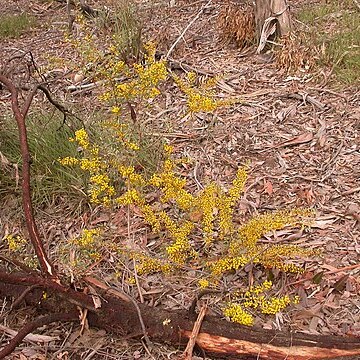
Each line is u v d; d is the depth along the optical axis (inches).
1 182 91.4
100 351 65.4
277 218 66.8
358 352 58.6
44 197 89.2
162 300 70.1
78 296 64.6
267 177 92.2
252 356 61.0
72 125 96.0
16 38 157.9
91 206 87.3
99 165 69.2
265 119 107.9
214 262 68.7
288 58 122.6
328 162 94.4
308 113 108.3
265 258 67.4
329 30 134.6
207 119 108.5
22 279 62.8
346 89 114.3
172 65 129.1
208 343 61.9
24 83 123.3
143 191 87.1
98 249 78.0
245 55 132.8
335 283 69.7
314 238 78.3
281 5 127.8
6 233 84.7
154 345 64.8
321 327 65.3
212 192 68.2
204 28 148.2
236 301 68.9
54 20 168.1
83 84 123.7
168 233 80.4
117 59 118.4
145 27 149.6
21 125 64.4
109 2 147.2
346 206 84.0
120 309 65.1
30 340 67.2
